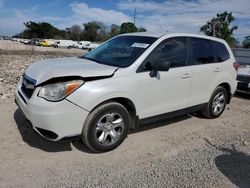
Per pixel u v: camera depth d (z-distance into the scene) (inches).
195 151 175.2
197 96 216.8
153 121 188.1
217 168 154.7
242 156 172.4
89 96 148.7
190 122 230.8
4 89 302.8
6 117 209.9
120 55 187.2
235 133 213.8
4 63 571.5
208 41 228.5
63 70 152.6
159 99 186.1
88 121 152.5
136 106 173.2
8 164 145.4
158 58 184.9
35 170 141.6
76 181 134.3
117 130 167.9
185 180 140.5
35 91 147.6
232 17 1955.0
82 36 4089.6
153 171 147.6
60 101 142.6
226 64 240.2
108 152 165.8
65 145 170.1
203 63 218.2
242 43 2193.7
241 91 345.7
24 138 175.9
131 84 166.4
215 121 239.5
